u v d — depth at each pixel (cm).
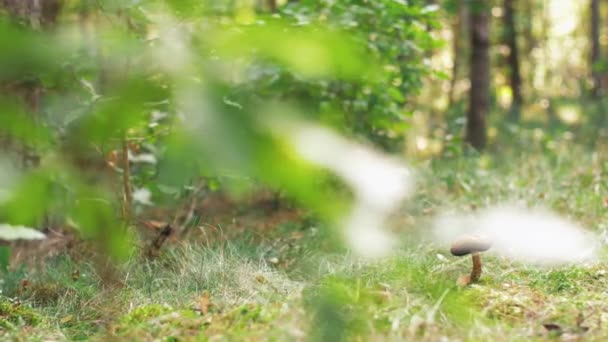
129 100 51
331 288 130
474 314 368
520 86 2034
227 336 352
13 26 46
